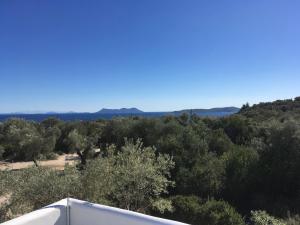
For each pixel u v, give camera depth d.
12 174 9.45
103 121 52.66
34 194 8.88
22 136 40.88
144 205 12.19
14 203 8.91
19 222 4.23
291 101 54.00
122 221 4.37
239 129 36.75
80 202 4.88
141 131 33.78
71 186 9.32
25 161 41.56
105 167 10.32
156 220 4.09
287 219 17.20
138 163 11.63
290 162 22.50
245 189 22.42
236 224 13.52
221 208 14.34
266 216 14.80
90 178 9.80
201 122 38.44
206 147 26.81
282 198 21.48
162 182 12.31
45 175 9.24
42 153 38.69
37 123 54.00
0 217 8.62
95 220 4.60
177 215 14.33
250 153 24.05
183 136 27.06
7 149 44.06
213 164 23.09
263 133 31.88
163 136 30.12
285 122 24.20
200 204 14.95
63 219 4.77
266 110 50.38
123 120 38.72
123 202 11.47
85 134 45.81
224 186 22.02
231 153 24.78
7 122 48.97
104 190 10.13
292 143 22.75
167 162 12.86
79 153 36.78
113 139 36.50
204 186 21.72
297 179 22.33
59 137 47.09
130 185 11.48
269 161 23.23
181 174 22.14
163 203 12.34
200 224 13.91
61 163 36.22
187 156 24.16
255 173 22.75
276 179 22.59
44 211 4.57
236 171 22.80
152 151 12.89
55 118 57.59
